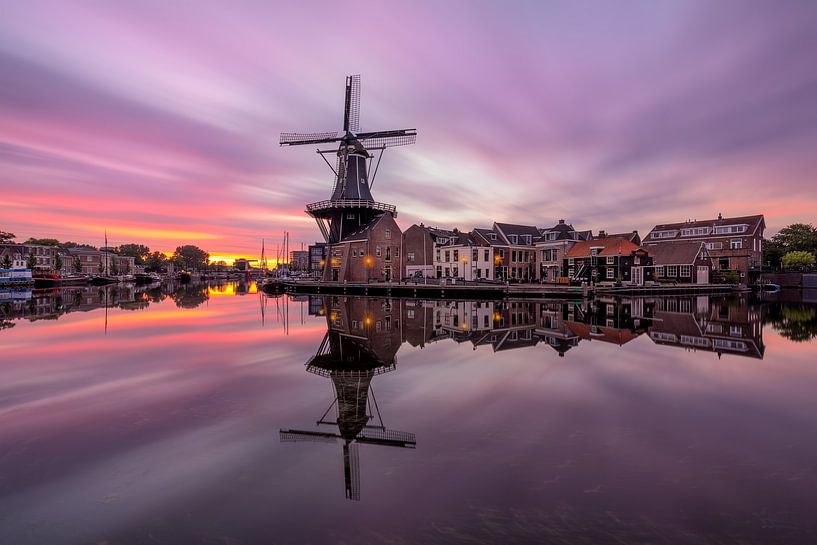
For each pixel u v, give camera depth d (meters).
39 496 5.81
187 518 5.31
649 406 9.45
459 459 6.80
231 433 7.99
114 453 7.11
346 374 12.62
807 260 76.69
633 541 4.75
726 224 74.38
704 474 6.26
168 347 17.33
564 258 70.00
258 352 16.25
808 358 14.90
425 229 73.31
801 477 6.16
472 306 37.25
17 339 19.14
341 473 6.41
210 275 178.88
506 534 4.90
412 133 58.47
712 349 16.62
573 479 6.12
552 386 11.15
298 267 167.62
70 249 119.62
